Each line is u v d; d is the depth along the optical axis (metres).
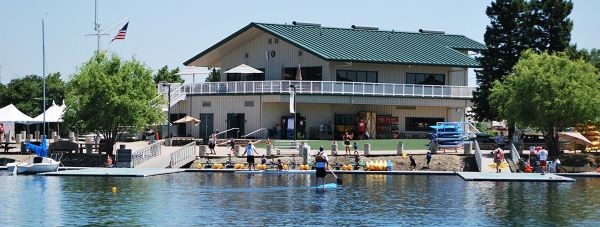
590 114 73.50
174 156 69.44
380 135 90.94
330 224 41.00
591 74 76.25
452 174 66.38
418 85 90.88
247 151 66.88
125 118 74.06
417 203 48.22
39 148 66.38
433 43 98.94
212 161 70.25
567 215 43.88
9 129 109.31
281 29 93.06
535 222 41.69
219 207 46.34
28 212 44.25
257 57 94.56
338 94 86.94
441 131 74.94
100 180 60.31
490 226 40.69
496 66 87.44
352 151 74.88
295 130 81.06
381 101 89.19
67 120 75.12
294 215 43.66
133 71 75.69
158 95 77.88
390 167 67.94
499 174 64.44
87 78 73.81
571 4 87.69
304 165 67.81
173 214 43.78
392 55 91.50
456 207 46.62
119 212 44.34
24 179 60.97
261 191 53.66
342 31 96.75
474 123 99.00
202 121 90.56
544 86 73.75
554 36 87.31
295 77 91.31
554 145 74.44
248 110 87.69
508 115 75.81
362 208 46.12
